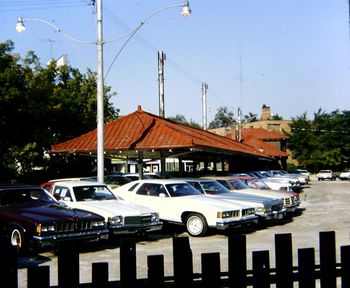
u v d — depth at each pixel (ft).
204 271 11.30
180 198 45.91
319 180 198.90
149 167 183.52
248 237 43.34
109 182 68.03
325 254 12.26
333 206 75.46
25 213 34.14
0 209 35.42
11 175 87.81
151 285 11.05
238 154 98.17
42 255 34.19
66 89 107.14
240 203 47.19
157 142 67.77
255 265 11.62
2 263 10.36
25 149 86.48
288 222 54.85
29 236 32.55
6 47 83.97
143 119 76.54
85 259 32.60
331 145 243.19
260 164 189.88
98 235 35.22
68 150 73.87
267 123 283.18
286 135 257.75
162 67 98.48
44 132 89.56
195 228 44.37
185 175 101.71
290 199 58.75
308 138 245.65
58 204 38.17
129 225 39.29
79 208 39.91
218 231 47.80
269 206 49.93
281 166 229.66
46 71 104.22
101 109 58.80
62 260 10.69
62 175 101.14
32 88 88.12
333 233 12.34
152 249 36.63
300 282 11.92
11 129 86.22
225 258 31.94
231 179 61.62
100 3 59.00
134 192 48.32
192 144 65.26
